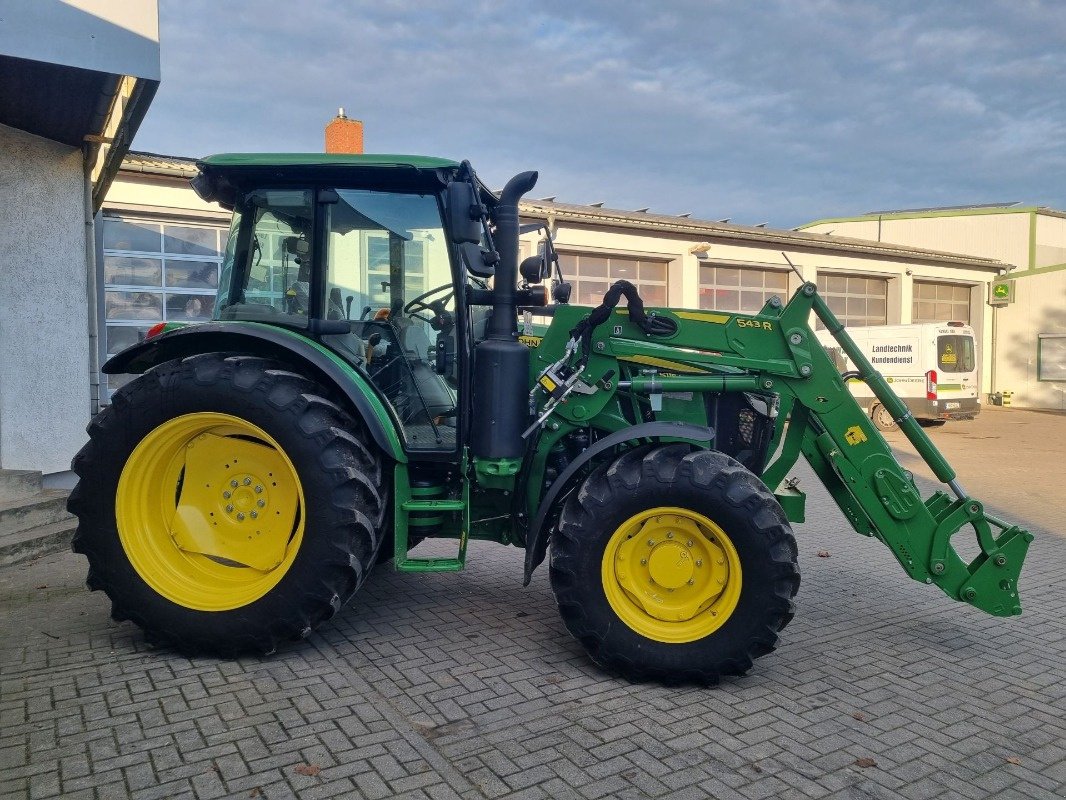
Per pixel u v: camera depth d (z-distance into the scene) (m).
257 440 4.14
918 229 30.06
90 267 8.03
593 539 3.83
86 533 4.03
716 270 19.19
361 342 4.38
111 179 8.64
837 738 3.29
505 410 4.01
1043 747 3.25
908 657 4.26
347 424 4.07
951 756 3.16
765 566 3.73
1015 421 20.34
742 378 4.34
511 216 4.05
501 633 4.48
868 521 4.61
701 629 3.79
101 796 2.73
